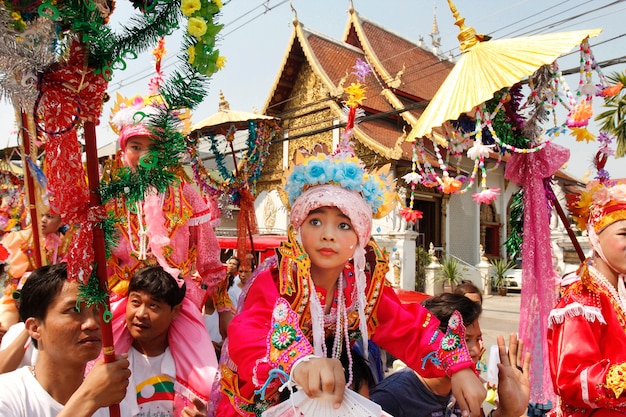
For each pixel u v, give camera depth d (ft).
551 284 9.76
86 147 5.90
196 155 16.56
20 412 6.40
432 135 9.76
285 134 67.72
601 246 9.03
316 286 7.00
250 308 6.72
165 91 5.80
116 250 10.26
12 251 12.77
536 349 9.64
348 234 6.65
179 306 9.73
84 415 5.81
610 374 7.72
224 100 20.03
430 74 66.33
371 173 7.54
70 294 6.63
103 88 5.82
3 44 5.34
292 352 5.58
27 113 6.63
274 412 5.76
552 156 10.00
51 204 7.02
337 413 5.29
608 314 8.64
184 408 8.82
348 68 65.57
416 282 58.18
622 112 28.94
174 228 10.89
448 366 6.48
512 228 11.05
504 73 9.16
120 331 9.61
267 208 70.74
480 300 13.58
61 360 6.67
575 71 15.87
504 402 7.12
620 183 9.80
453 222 67.46
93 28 5.38
